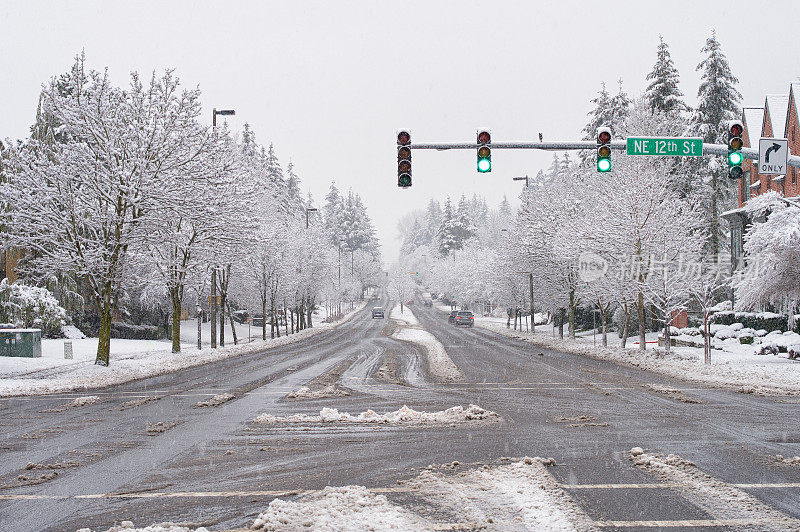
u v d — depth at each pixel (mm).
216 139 28203
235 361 30500
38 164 25594
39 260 25828
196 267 32625
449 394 17531
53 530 6801
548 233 43250
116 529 6590
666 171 34938
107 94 26078
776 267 25438
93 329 45312
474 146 16109
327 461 9727
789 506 7223
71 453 10641
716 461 9461
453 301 119312
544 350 36188
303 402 16328
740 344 33875
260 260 47812
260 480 8680
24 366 26875
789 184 42375
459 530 6473
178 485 8492
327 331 64375
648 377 21688
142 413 14891
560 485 8133
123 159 26062
